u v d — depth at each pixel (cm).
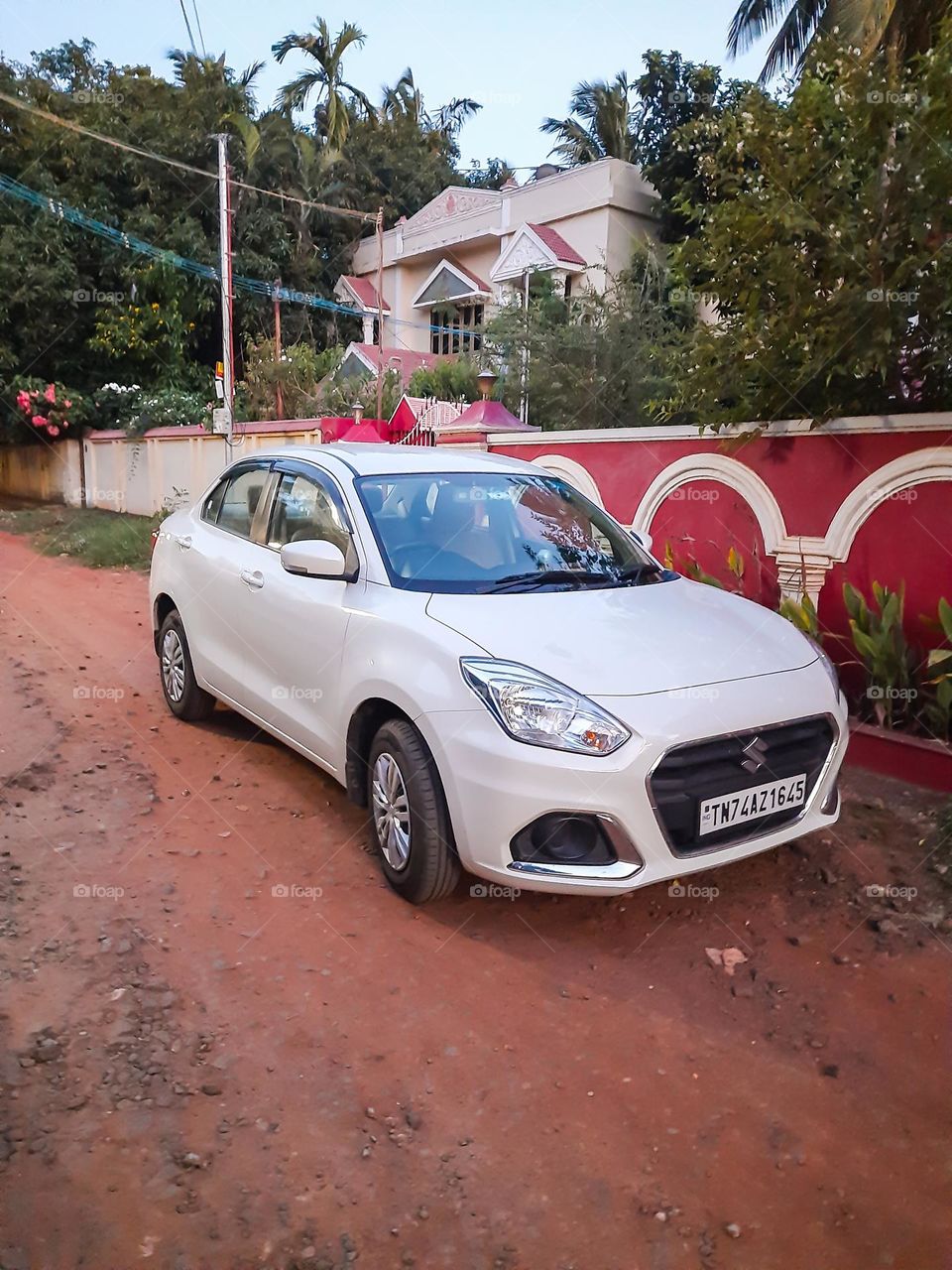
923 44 988
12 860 392
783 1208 236
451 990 317
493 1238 224
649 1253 222
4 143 1917
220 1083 271
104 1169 239
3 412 1952
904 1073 284
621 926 360
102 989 310
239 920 355
